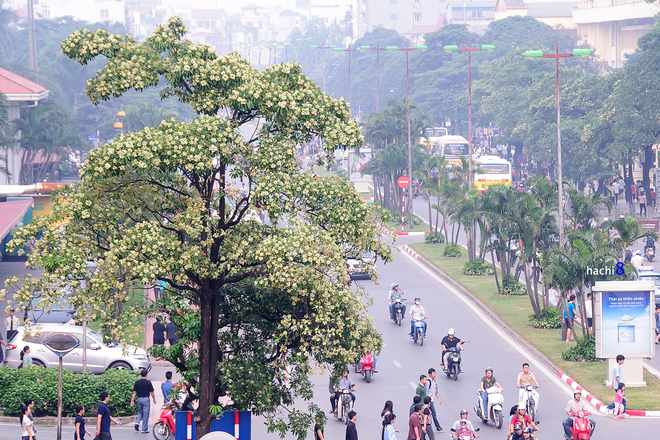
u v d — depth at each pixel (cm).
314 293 3825
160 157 3716
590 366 6875
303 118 4022
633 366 6406
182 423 4100
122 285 3750
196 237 3953
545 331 8075
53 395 5684
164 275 3853
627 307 6359
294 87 4094
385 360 7362
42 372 5778
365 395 6375
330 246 3822
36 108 17075
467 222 11194
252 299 4309
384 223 4181
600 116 16988
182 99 4147
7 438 5125
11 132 13962
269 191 3894
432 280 10906
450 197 13275
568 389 6425
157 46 4025
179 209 4197
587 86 19150
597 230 8075
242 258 3962
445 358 6775
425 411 5109
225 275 4116
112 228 3981
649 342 6384
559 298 8369
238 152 3900
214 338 4125
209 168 3844
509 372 6888
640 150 18525
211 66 3931
